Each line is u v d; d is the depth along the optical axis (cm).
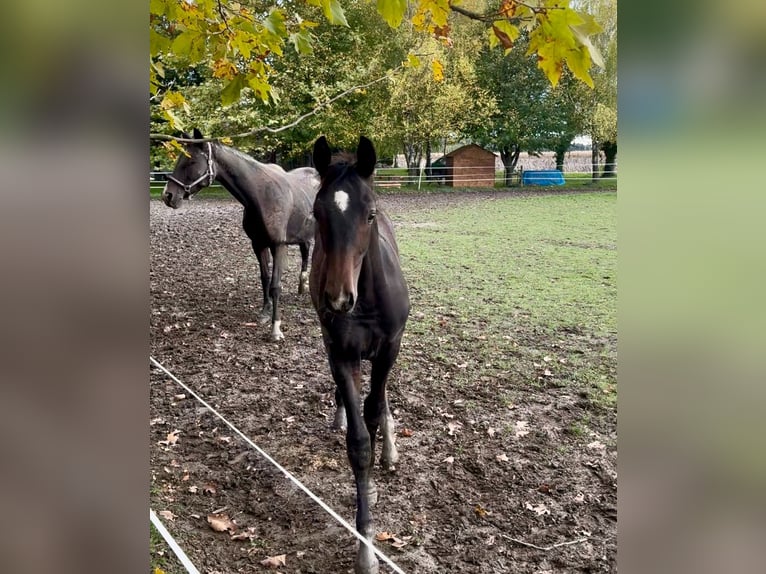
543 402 456
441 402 455
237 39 255
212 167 604
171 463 371
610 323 656
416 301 750
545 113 2644
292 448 392
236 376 516
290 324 667
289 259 1046
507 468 363
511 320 670
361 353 286
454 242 1178
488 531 306
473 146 2541
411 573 275
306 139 2125
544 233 1291
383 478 354
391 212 1656
